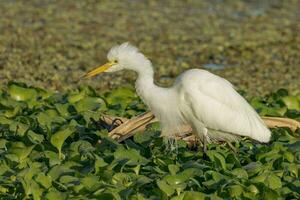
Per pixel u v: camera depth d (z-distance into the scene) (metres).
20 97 15.02
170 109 12.18
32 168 10.53
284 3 32.75
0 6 29.67
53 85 18.78
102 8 30.42
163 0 32.81
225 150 11.93
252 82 20.34
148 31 26.83
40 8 29.61
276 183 10.39
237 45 25.03
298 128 13.18
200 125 12.20
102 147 11.81
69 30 26.17
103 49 23.72
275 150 11.73
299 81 20.80
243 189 10.12
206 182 10.33
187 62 22.67
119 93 15.59
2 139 11.95
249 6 31.98
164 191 9.94
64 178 10.28
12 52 22.53
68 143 12.23
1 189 10.30
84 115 13.25
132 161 10.90
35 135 12.02
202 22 28.67
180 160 11.57
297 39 26.34
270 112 14.15
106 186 10.00
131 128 12.91
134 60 12.32
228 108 12.02
